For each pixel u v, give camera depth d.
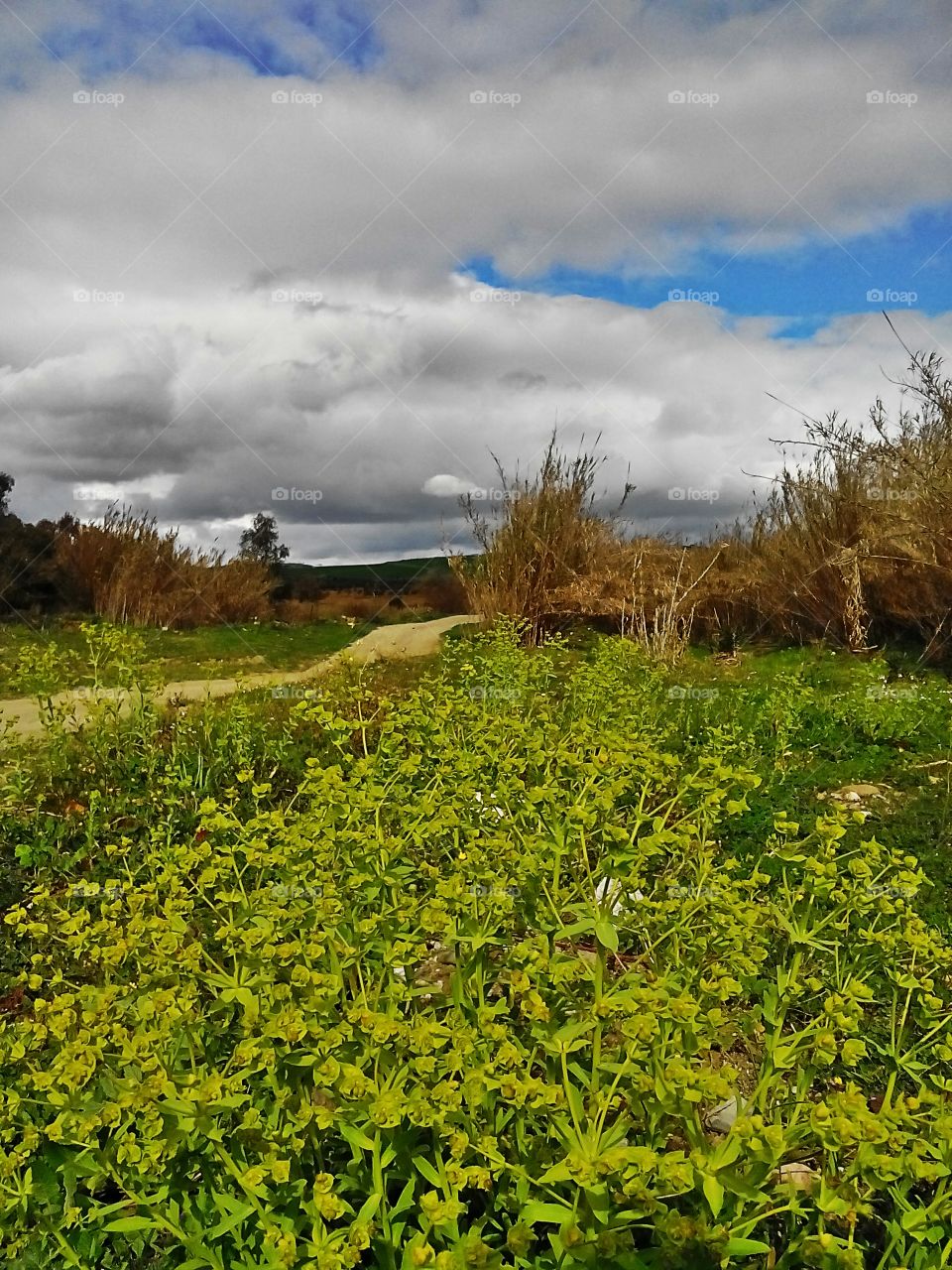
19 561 12.18
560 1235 1.48
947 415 8.72
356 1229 1.41
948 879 3.71
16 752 4.90
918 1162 1.48
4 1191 1.68
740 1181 1.46
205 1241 1.62
